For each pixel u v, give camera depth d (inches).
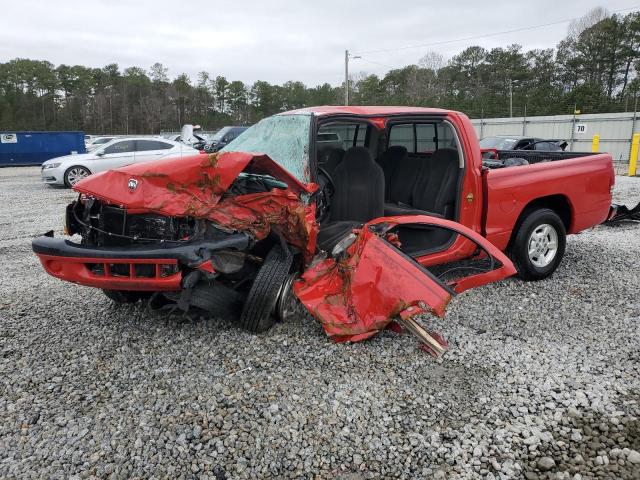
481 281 159.6
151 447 107.2
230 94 3432.6
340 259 156.6
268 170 156.1
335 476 99.3
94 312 181.3
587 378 132.1
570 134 1072.2
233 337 157.5
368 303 149.3
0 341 158.4
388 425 114.3
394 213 203.8
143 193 137.5
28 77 3174.2
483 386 129.5
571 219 222.2
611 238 293.7
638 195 480.4
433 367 139.3
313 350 148.6
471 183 191.0
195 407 121.2
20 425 115.3
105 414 119.0
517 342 153.7
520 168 204.4
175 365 141.5
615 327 163.0
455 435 110.7
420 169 217.5
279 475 99.7
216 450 106.3
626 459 102.6
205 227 142.7
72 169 609.3
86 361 144.7
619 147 1004.6
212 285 149.4
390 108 193.0
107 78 3408.0
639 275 216.4
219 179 140.3
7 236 326.3
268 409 120.1
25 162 967.0
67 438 110.5
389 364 140.9
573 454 104.4
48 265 147.6
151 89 3260.3
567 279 212.8
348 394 126.3
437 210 198.5
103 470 100.7
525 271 206.5
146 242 144.2
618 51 2335.1
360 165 196.1
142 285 140.6
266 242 164.7
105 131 3068.4
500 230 198.5
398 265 148.3
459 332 161.0
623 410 118.3
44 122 3031.5
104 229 149.4
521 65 2583.7
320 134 223.5
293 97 3437.5
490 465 101.7
